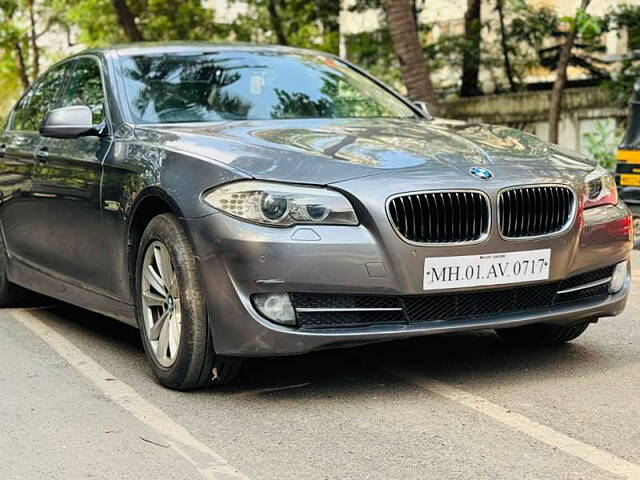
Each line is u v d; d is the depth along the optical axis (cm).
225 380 460
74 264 564
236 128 509
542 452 372
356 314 432
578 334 520
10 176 648
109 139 532
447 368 496
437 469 356
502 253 438
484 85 2275
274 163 438
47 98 649
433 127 524
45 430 413
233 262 423
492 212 436
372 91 614
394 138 484
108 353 554
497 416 417
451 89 2281
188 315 445
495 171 448
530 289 455
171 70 575
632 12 1791
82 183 540
